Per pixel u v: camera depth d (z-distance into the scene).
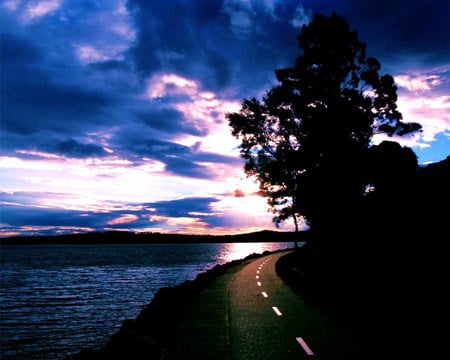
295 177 36.91
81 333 28.05
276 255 69.25
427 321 10.75
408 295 13.73
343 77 35.38
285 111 37.53
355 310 13.65
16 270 90.69
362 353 8.55
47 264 115.62
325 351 8.84
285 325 11.79
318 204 30.66
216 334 11.00
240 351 9.14
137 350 9.30
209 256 154.25
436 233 17.67
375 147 29.16
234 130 40.53
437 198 20.03
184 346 9.76
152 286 55.44
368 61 35.44
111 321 31.97
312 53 35.44
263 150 40.88
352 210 27.42
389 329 10.54
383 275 16.94
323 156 32.56
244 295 19.42
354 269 19.72
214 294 20.20
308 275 22.34
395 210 22.00
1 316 34.34
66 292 50.22
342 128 32.50
